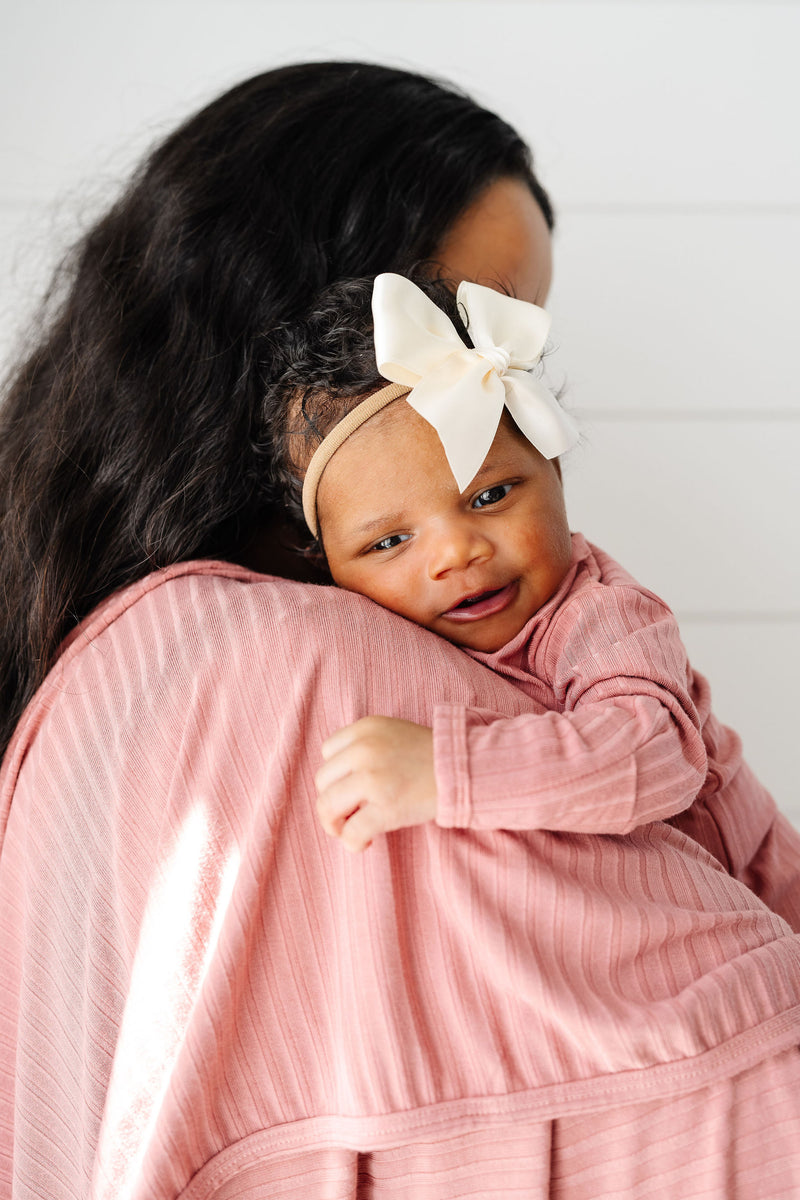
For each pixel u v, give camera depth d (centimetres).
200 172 97
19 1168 76
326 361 81
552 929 65
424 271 96
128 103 149
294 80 102
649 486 166
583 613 81
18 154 148
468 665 76
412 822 64
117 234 102
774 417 166
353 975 64
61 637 88
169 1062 65
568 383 163
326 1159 65
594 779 65
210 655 72
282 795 67
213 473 91
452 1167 64
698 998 66
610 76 157
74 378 95
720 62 157
